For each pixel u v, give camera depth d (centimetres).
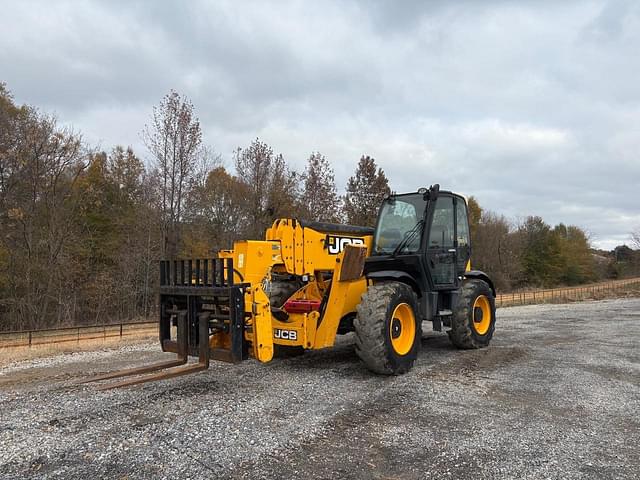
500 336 980
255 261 604
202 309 544
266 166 2556
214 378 586
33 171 2298
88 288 2491
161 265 582
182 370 512
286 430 402
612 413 453
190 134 2367
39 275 2291
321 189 2591
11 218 2216
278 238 650
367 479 315
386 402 483
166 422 421
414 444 374
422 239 677
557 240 5812
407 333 630
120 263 2622
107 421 424
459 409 462
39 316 2270
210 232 2645
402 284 625
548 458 349
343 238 728
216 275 526
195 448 363
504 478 317
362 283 687
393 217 724
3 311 2266
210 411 451
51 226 2344
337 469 329
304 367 650
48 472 323
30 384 589
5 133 2278
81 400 491
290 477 316
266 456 349
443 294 755
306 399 493
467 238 830
